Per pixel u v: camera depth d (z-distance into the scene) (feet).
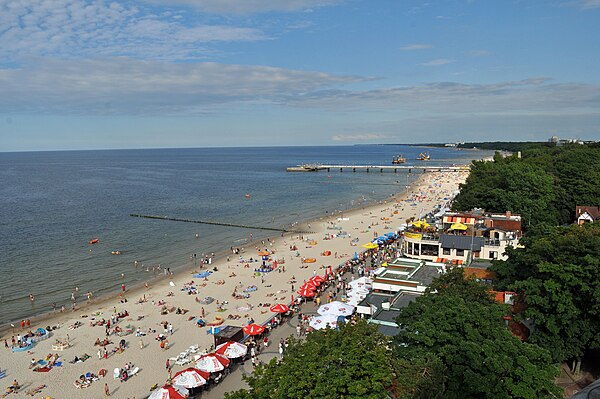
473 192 387.34
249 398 96.07
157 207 600.39
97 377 173.06
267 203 628.69
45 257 353.31
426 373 94.68
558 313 140.97
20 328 224.53
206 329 217.15
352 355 92.53
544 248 154.40
